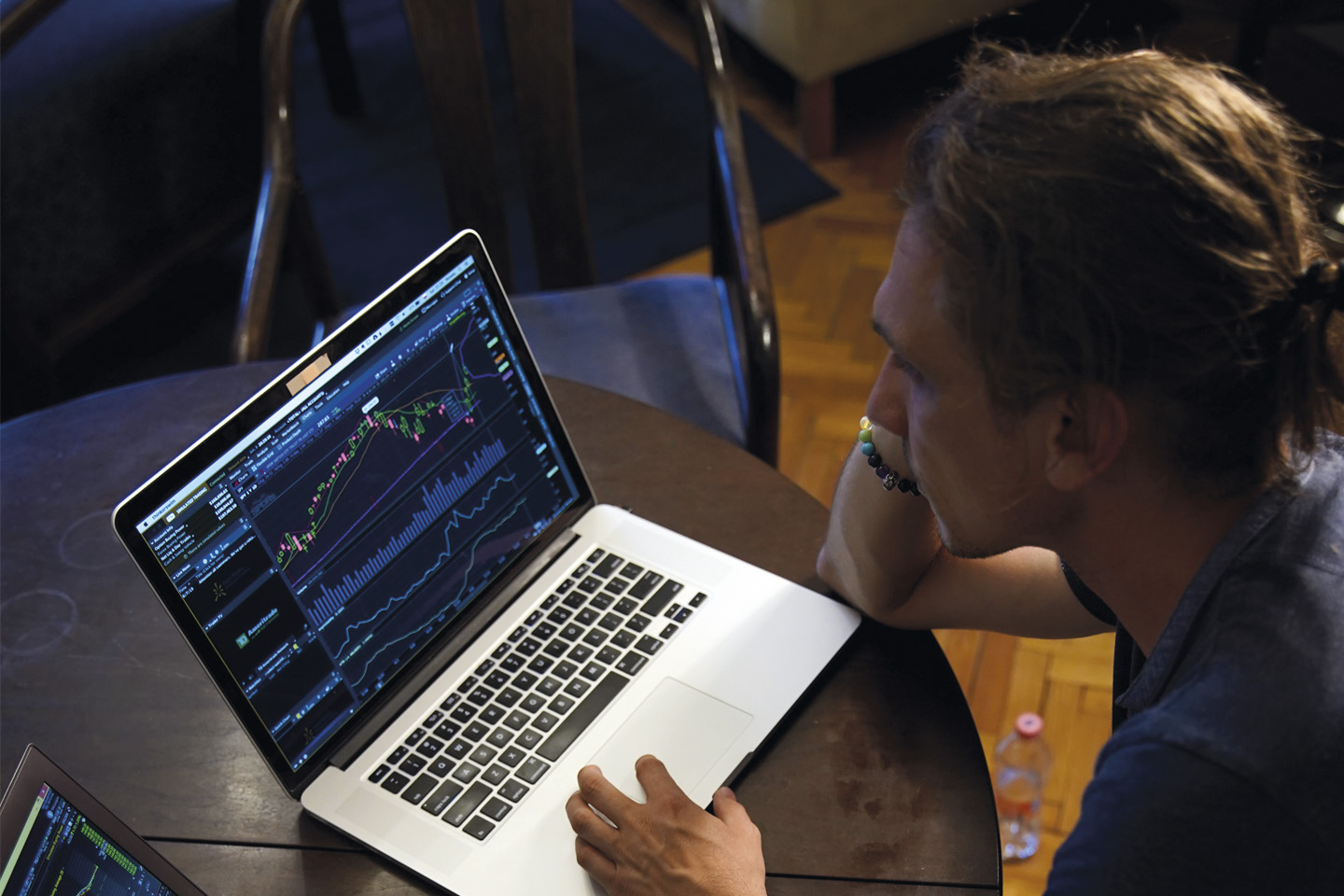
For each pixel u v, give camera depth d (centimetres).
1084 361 57
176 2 226
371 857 87
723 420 150
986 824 85
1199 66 59
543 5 156
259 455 87
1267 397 59
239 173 245
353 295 249
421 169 282
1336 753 55
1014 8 272
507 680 96
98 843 75
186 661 102
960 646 183
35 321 220
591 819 83
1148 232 54
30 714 98
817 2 247
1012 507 67
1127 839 58
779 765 90
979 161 58
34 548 112
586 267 174
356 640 94
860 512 95
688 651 96
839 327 236
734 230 142
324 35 286
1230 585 61
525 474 104
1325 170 116
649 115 291
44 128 209
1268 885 56
